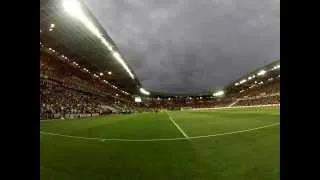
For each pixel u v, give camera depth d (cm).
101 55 4491
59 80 4091
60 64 4425
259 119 1661
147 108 10588
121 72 6131
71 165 550
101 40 3509
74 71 5112
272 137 822
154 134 1042
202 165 525
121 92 9331
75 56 4406
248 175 452
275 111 2756
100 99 6188
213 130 1102
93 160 593
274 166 495
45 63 3881
